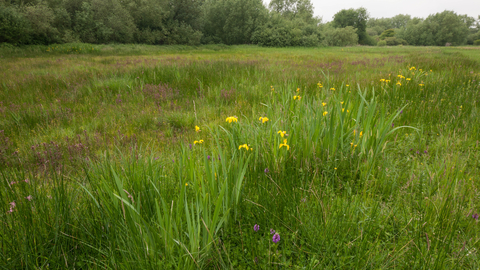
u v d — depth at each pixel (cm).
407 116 412
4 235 158
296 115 331
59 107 525
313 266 157
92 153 322
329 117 302
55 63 1275
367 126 278
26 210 172
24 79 803
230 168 201
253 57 1783
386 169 257
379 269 152
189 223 150
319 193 215
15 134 399
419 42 9681
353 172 263
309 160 262
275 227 191
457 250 165
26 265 144
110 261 150
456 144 319
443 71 780
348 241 173
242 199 208
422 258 155
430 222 192
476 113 406
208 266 166
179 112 507
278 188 218
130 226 158
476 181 245
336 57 1778
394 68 1036
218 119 454
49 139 381
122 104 554
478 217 183
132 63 1255
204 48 3641
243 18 4484
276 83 727
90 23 2867
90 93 655
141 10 3491
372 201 219
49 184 216
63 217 175
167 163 277
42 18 2369
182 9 4078
